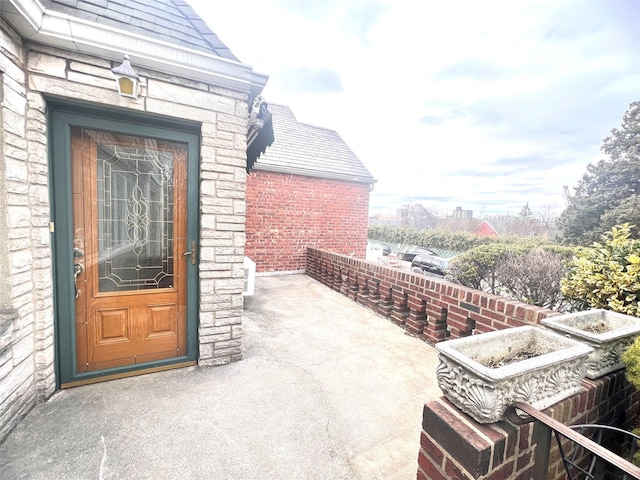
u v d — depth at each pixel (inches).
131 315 94.7
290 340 127.7
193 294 101.9
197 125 94.2
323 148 328.5
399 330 142.3
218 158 95.7
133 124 88.0
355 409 81.7
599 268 94.2
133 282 94.5
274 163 269.4
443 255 534.6
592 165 450.0
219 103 94.4
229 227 99.9
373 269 172.2
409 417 79.0
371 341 128.8
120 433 68.9
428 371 103.7
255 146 148.6
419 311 134.6
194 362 103.7
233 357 106.0
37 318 76.6
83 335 88.4
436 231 564.4
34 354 76.2
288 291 215.6
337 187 301.3
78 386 87.4
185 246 100.2
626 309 83.4
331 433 72.1
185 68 84.8
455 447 42.4
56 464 59.6
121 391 86.0
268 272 271.7
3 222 63.7
